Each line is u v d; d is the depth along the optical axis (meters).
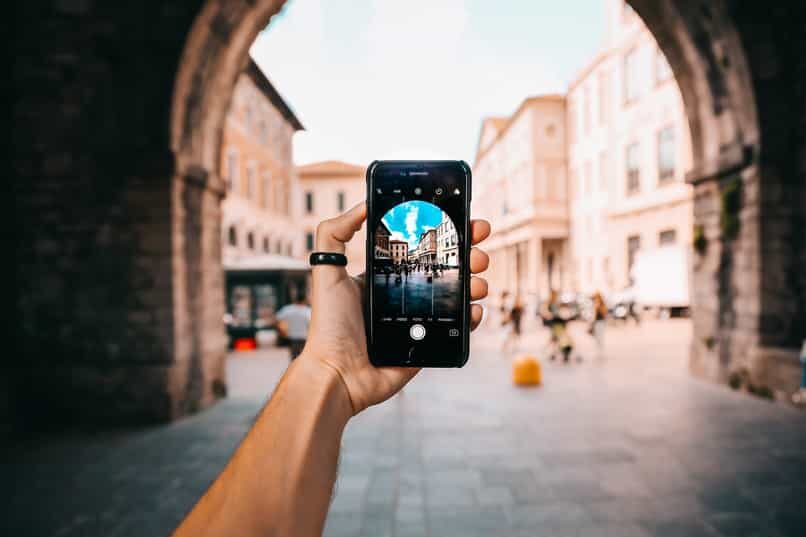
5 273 7.59
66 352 7.52
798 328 8.30
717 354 9.48
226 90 9.09
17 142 7.63
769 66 8.29
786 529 3.80
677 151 23.91
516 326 15.34
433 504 4.31
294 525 0.67
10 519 4.25
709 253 9.66
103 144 7.58
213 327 8.95
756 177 8.41
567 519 4.01
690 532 3.78
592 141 33.19
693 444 5.87
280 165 34.28
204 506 0.66
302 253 51.53
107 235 7.55
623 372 10.99
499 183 51.62
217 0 7.55
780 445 5.78
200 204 8.52
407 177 1.27
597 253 32.66
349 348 1.04
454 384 9.87
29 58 7.63
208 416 7.82
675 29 9.31
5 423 6.78
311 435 0.77
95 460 5.75
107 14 7.58
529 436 6.27
